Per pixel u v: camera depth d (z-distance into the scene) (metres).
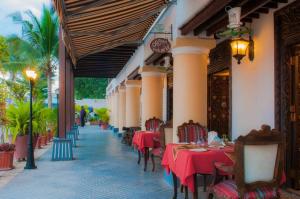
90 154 11.38
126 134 14.64
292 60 5.77
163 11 8.55
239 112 7.20
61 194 5.97
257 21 6.48
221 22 6.39
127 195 5.86
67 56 12.48
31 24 19.44
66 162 9.60
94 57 14.73
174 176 5.43
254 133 3.62
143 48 11.40
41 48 19.72
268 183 3.69
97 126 32.06
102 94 42.03
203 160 4.59
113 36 9.08
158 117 11.57
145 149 8.32
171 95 13.16
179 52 7.02
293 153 5.73
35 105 10.59
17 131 9.81
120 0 5.32
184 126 6.67
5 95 11.60
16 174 7.84
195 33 6.89
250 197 3.64
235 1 5.49
